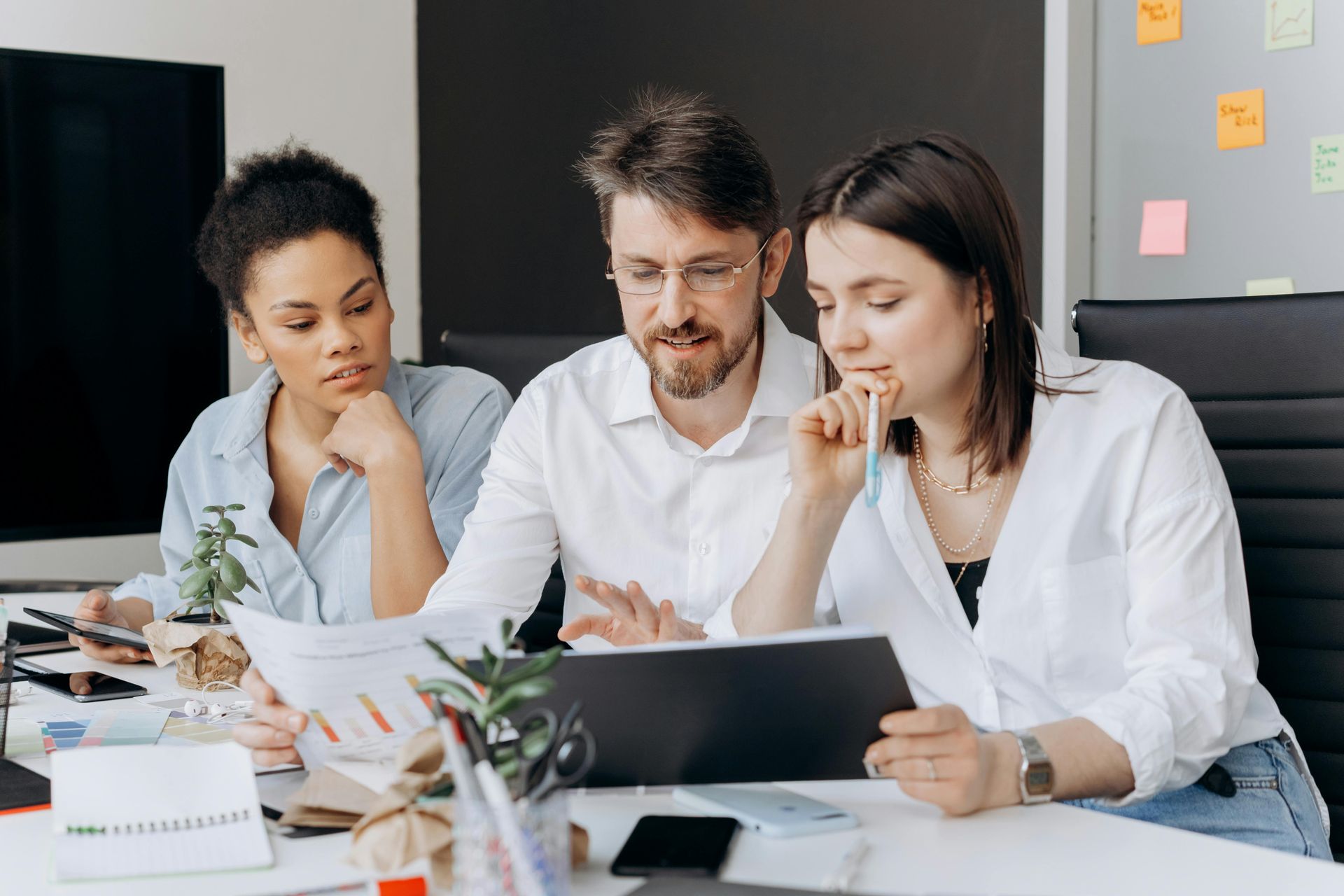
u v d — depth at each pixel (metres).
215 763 0.96
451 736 0.72
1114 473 1.31
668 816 0.97
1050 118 2.50
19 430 2.27
